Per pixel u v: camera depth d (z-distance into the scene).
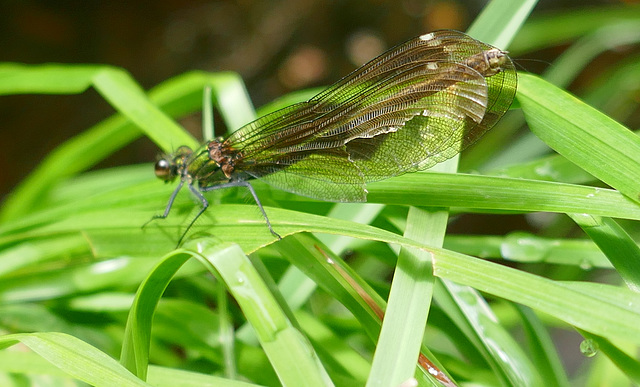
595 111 0.18
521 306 0.19
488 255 0.20
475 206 0.18
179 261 0.18
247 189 0.19
